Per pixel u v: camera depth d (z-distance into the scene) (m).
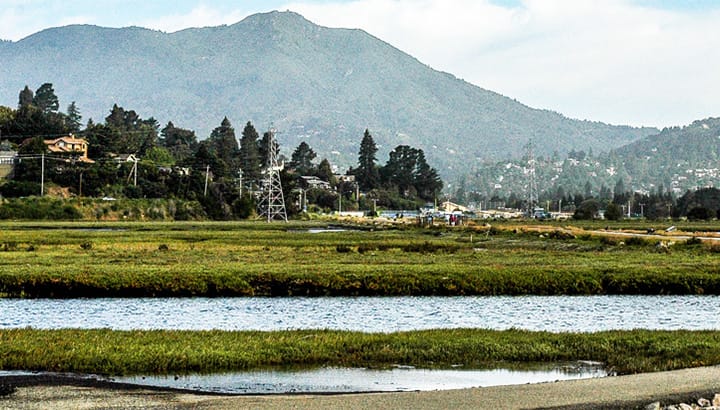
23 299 58.12
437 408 27.95
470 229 157.25
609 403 28.36
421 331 42.66
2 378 32.94
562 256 88.19
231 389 31.97
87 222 189.38
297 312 53.41
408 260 80.38
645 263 78.31
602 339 40.34
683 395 29.39
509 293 64.12
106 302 57.06
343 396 29.84
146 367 35.09
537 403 28.38
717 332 43.12
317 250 95.06
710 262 80.06
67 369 34.81
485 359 37.47
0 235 117.06
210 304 56.59
